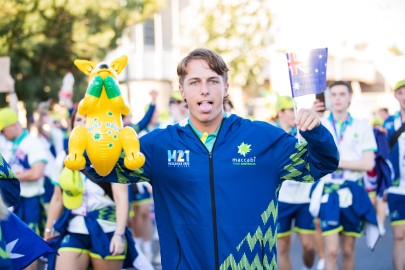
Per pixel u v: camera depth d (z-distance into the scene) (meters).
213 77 3.47
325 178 6.63
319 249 7.91
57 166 5.57
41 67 16.97
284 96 7.70
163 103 28.48
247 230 3.42
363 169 6.48
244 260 3.41
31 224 7.10
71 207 5.14
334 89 6.65
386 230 12.09
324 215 6.55
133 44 28.02
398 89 7.30
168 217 3.53
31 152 7.11
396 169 7.12
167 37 28.80
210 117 3.47
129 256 5.27
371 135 6.62
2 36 15.85
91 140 3.28
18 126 7.14
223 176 3.44
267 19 23.62
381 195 7.10
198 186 3.44
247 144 3.48
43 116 11.00
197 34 24.50
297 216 7.34
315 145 3.26
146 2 18.25
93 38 16.86
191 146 3.49
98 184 5.11
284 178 3.55
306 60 3.51
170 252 3.52
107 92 3.34
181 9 29.30
